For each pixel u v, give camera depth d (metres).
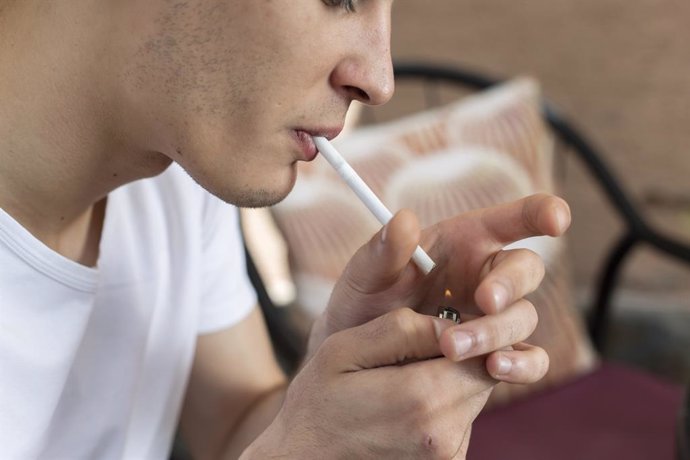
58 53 0.80
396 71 1.88
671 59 2.17
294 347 1.47
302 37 0.73
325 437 0.73
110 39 0.78
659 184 2.26
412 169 1.64
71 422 1.02
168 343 1.11
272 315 1.47
